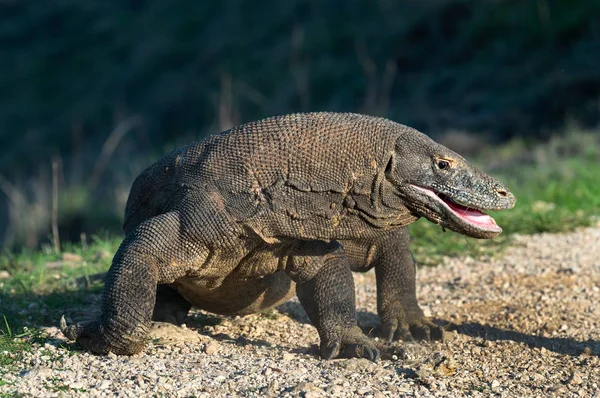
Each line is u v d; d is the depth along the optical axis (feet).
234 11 176.14
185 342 37.86
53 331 37.50
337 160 34.32
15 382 31.58
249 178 34.22
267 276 38.06
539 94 122.93
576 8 133.80
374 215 34.96
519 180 87.56
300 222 34.47
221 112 134.62
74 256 58.13
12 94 191.11
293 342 39.91
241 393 31.01
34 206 116.57
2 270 56.03
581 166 85.25
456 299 48.85
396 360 35.73
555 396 32.55
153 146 154.51
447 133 119.85
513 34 136.77
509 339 41.14
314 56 156.56
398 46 147.02
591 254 58.03
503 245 59.77
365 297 49.14
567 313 45.47
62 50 196.44
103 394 30.55
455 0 146.61
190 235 34.14
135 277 33.94
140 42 184.34
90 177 133.69
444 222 35.32
